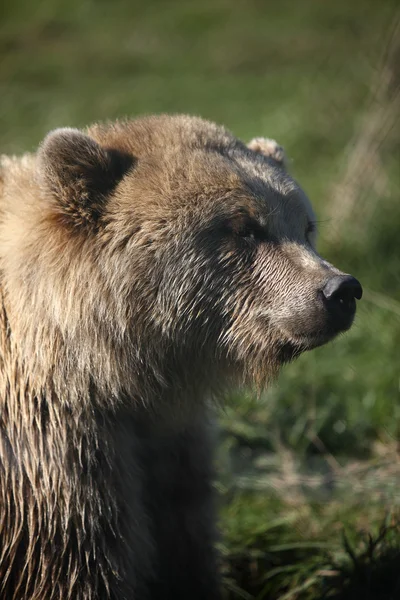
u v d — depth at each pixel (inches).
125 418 334.3
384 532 354.0
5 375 318.0
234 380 344.2
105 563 312.7
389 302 523.2
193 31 1274.6
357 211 604.7
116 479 320.8
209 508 364.2
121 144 336.8
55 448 311.4
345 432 457.4
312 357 500.7
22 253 317.1
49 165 312.3
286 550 388.2
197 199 319.3
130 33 1290.6
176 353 327.9
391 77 605.9
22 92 1104.2
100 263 315.3
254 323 325.4
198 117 355.6
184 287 319.3
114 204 318.3
